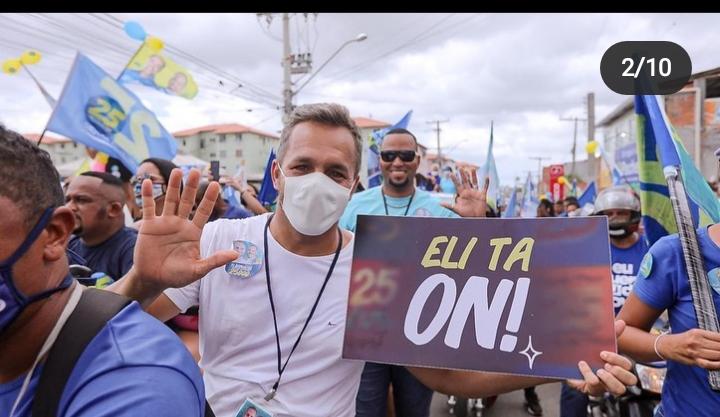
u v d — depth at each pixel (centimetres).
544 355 142
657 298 183
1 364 91
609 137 2838
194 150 5906
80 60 458
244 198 493
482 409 434
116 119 476
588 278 143
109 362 84
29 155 87
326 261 166
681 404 177
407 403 284
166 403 81
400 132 359
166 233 129
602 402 309
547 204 1127
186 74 612
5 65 512
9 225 84
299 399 157
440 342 150
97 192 285
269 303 161
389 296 156
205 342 166
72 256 257
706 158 1005
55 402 83
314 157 159
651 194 244
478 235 155
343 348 154
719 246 171
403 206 358
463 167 275
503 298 149
